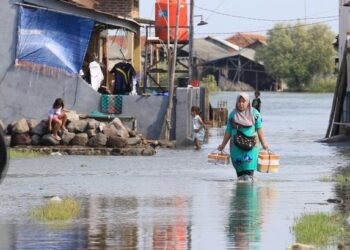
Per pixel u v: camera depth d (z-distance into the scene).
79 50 71.69
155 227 32.06
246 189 42.91
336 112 81.25
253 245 28.91
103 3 94.75
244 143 46.22
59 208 35.38
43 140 65.88
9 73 69.38
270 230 31.47
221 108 109.00
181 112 72.31
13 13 69.06
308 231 30.52
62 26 70.88
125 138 65.75
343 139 79.88
